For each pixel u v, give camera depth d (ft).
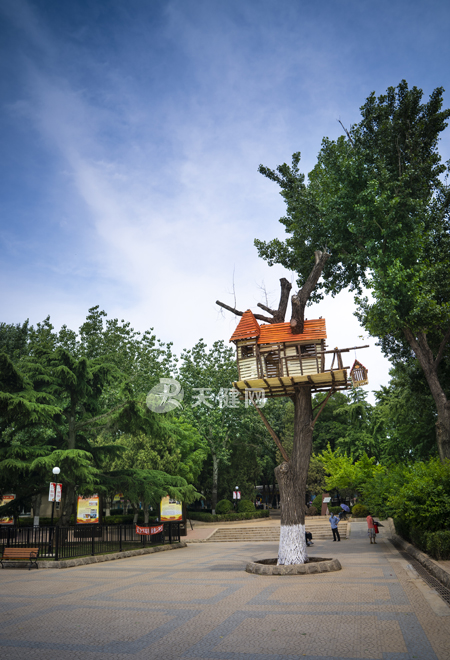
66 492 80.79
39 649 21.34
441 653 19.12
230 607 29.27
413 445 108.68
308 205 77.61
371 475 89.76
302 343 51.78
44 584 41.60
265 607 28.78
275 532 108.78
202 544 96.17
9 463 66.69
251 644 21.25
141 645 21.66
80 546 67.26
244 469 166.20
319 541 88.84
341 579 38.58
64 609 30.12
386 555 57.47
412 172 69.26
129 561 61.21
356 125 76.07
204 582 40.27
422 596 30.32
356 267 80.02
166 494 86.43
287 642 21.30
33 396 73.61
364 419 161.17
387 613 25.99
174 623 25.66
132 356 148.66
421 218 70.69
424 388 85.97
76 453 68.85
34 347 86.58
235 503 161.68
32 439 85.05
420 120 73.56
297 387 51.67
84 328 156.56
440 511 50.14
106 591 36.86
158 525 79.71
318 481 154.20
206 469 165.58
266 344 53.06
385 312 65.57
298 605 28.94
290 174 83.71
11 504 77.36
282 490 47.75
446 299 69.56
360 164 70.54
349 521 116.88
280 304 57.52
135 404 82.94
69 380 80.43
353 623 24.11
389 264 68.44
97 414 92.79
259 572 44.21
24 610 30.04
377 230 71.56
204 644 21.52
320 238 77.97
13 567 55.31
